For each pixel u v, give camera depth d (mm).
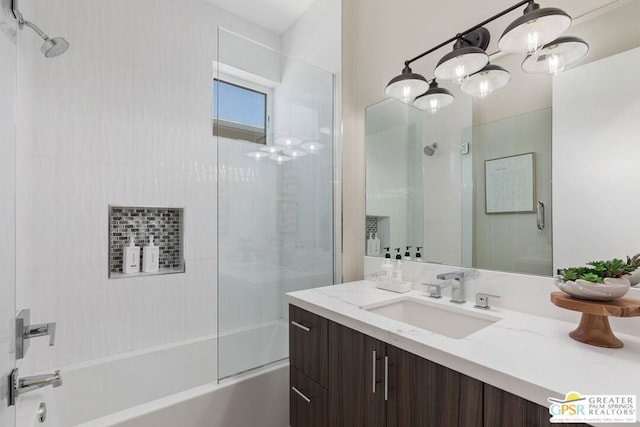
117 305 1964
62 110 1794
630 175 1008
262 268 2266
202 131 2314
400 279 1651
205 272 2318
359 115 2057
